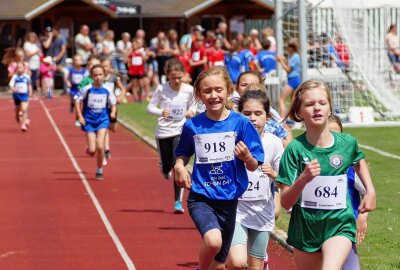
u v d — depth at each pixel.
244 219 10.90
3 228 15.88
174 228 15.81
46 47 48.97
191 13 53.34
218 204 10.34
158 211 17.38
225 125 10.37
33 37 47.81
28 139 29.88
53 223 16.28
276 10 30.78
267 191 10.97
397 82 33.56
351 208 9.28
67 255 13.88
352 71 32.69
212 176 10.34
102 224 16.17
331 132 9.36
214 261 10.48
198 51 40.12
